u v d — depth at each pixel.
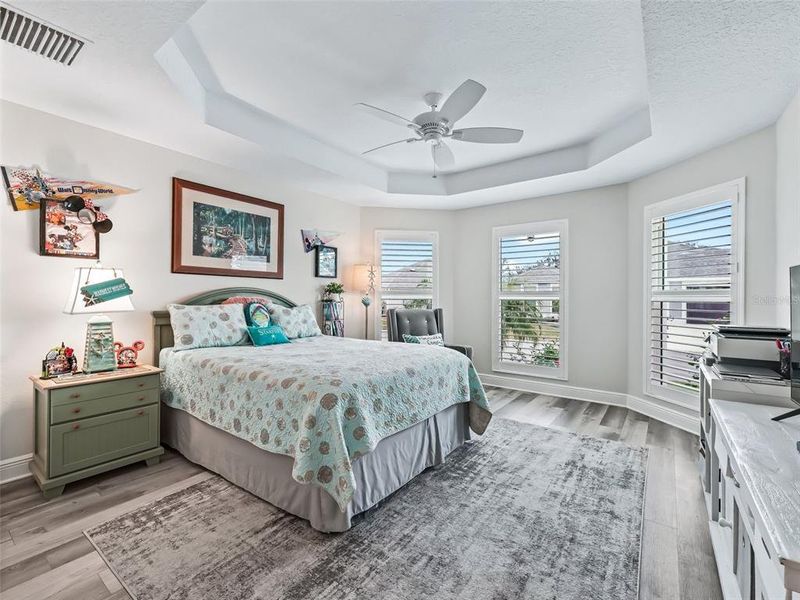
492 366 5.05
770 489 1.00
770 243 2.64
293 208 4.36
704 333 3.17
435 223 5.36
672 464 2.66
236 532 1.86
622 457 2.77
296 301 4.39
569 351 4.47
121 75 2.14
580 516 2.02
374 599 1.46
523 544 1.79
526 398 4.42
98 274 2.55
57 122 2.61
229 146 3.15
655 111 2.45
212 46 2.22
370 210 5.27
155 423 2.64
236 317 3.33
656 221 3.64
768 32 1.69
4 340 2.40
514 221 4.88
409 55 2.29
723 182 2.98
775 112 2.46
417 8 1.91
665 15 1.60
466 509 2.08
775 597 0.94
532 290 4.75
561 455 2.81
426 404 2.49
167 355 2.89
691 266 3.29
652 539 1.85
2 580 1.55
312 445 1.82
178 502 2.13
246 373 2.28
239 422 2.22
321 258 4.67
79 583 1.54
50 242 2.57
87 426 2.32
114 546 1.76
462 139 2.81
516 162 4.11
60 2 1.59
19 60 1.99
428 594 1.49
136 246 3.03
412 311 4.66
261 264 3.98
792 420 1.52
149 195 3.10
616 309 4.14
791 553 0.74
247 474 2.23
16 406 2.44
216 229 3.57
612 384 4.18
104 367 2.53
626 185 4.07
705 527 1.94
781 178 2.49
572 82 2.58
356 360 2.52
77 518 1.98
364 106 2.47
